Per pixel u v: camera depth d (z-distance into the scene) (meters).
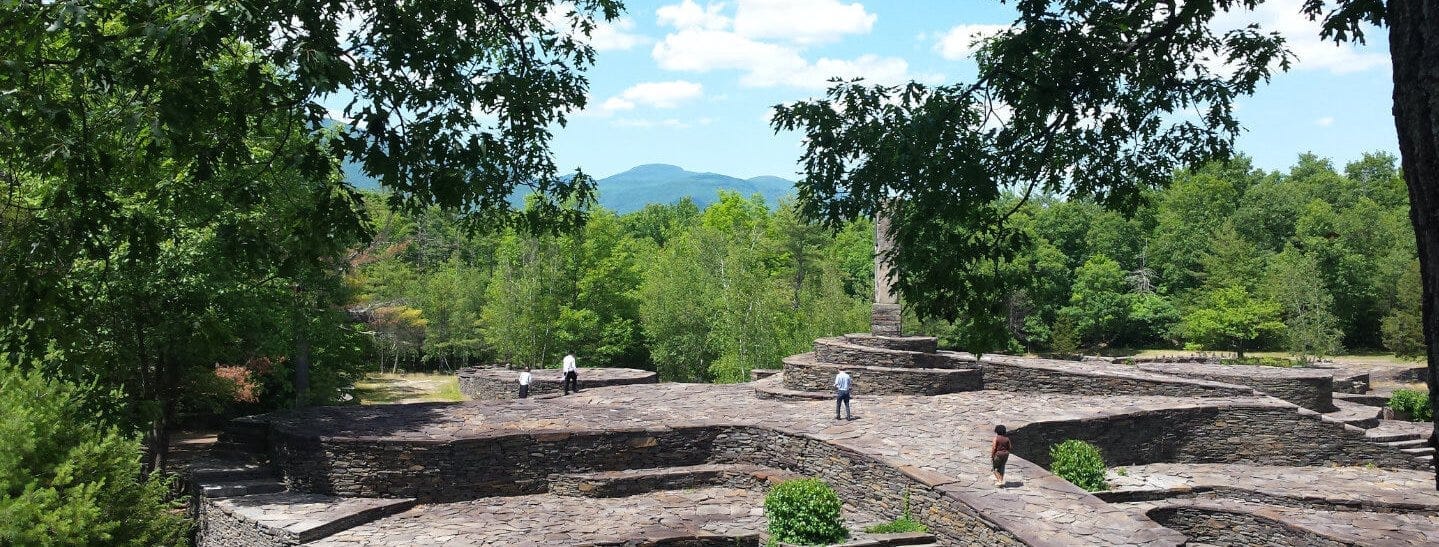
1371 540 18.75
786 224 68.44
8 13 9.23
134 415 19.47
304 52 9.42
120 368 21.12
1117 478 23.50
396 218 45.84
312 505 20.20
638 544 18.34
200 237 21.09
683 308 61.47
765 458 23.02
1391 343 62.41
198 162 9.77
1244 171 91.06
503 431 22.03
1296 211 81.00
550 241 61.88
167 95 8.97
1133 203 13.33
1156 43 11.95
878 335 31.94
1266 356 67.00
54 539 14.68
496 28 14.48
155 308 21.06
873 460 20.03
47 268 10.40
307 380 33.88
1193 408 26.17
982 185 11.55
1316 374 29.56
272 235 11.98
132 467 17.72
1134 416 25.25
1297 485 22.86
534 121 14.22
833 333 56.94
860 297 76.75
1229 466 25.62
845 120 11.78
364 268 43.06
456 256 82.12
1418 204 5.68
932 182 11.53
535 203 15.75
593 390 30.86
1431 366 5.80
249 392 29.81
